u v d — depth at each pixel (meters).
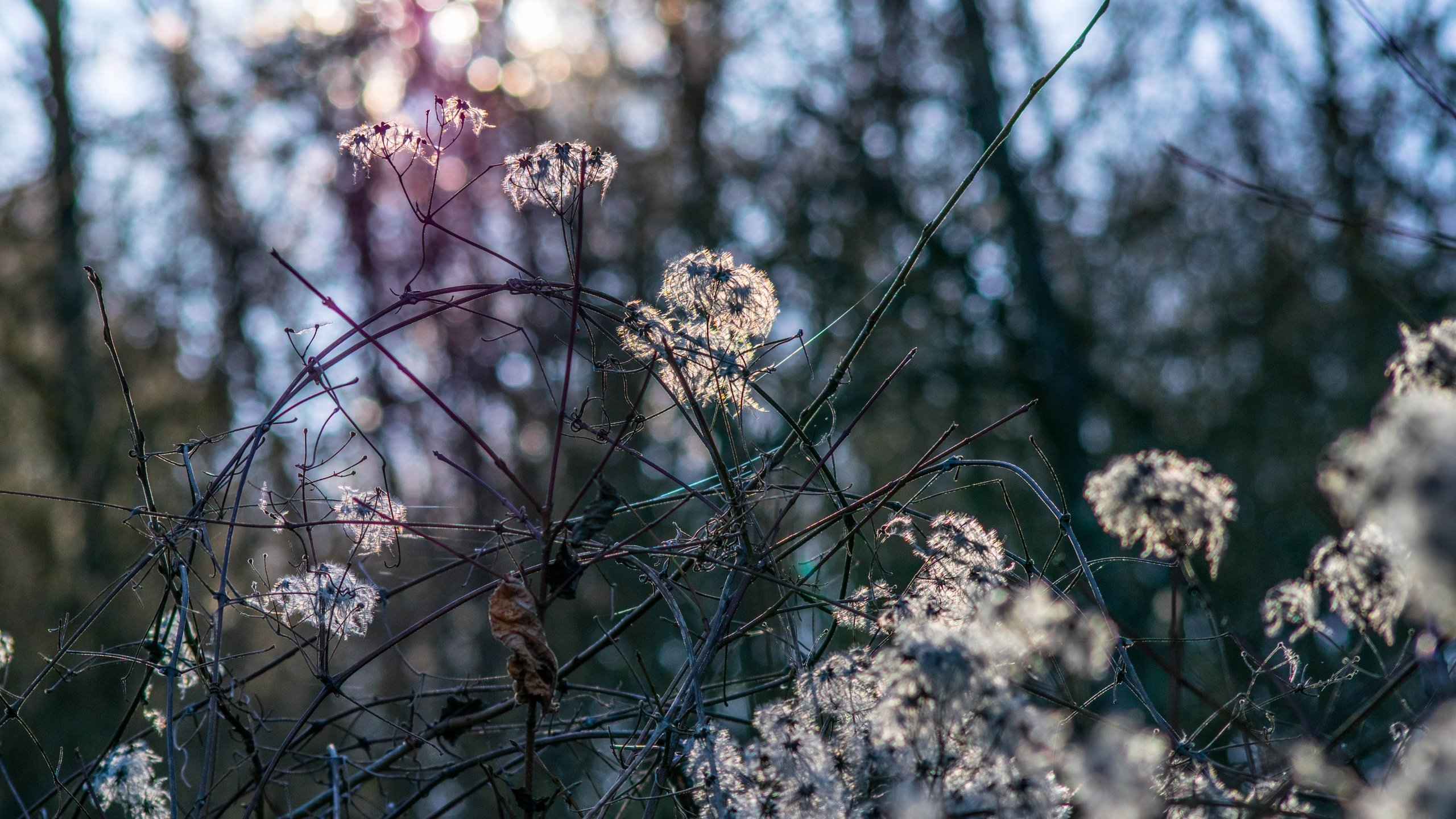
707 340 2.66
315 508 3.32
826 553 2.84
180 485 6.81
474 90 12.82
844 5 12.68
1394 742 2.16
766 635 3.35
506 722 4.16
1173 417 12.65
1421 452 1.33
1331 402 10.65
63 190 11.70
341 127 12.39
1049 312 12.71
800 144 12.95
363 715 3.99
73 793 2.94
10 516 9.15
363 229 11.48
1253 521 10.18
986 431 2.73
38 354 11.23
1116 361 12.98
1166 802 1.87
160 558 2.89
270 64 12.24
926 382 12.25
